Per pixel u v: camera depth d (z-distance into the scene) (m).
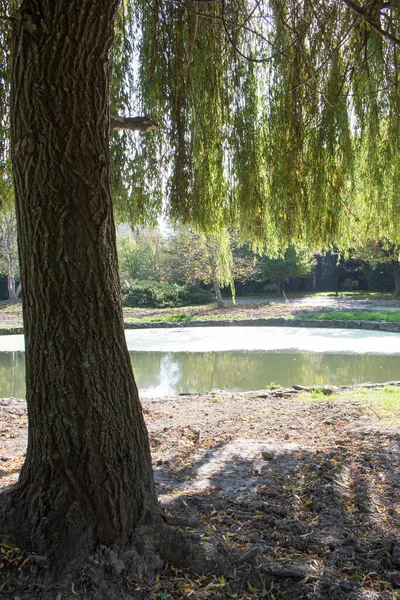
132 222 5.50
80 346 2.25
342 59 5.03
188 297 32.12
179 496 3.10
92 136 2.27
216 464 3.83
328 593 2.15
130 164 5.28
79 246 2.24
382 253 25.94
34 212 2.22
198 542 2.36
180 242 26.62
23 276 2.30
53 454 2.29
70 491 2.27
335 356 13.36
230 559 2.34
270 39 5.10
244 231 5.50
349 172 5.32
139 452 2.45
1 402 6.84
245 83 5.18
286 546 2.52
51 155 2.19
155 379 10.87
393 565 2.38
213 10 4.76
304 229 5.48
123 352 2.40
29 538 2.24
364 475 3.46
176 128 5.15
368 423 5.06
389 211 5.52
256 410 6.13
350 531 2.67
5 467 3.81
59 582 2.10
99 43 2.28
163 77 5.00
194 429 5.09
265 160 5.38
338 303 27.89
